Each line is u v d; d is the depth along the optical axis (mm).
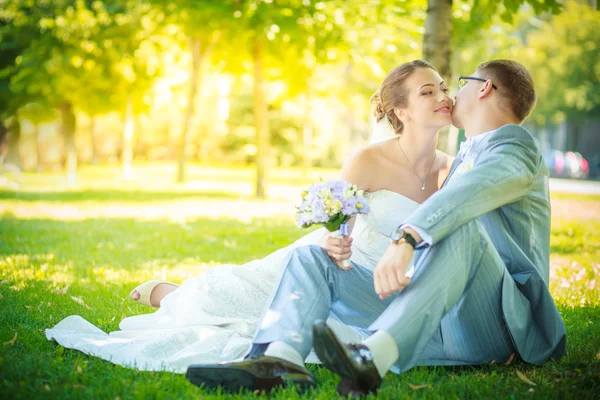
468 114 3373
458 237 2781
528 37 36375
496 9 8117
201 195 16891
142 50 17328
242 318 3492
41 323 4020
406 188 3521
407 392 2820
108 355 3271
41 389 2760
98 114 20875
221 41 15531
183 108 26531
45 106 21422
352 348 2611
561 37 35969
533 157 3049
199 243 8453
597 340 3844
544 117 38969
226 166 38875
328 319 3166
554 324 3152
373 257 3471
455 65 19109
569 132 49531
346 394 2645
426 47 7520
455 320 3090
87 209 12805
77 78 17547
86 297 4973
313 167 38250
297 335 2729
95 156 38562
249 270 3617
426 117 3404
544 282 3146
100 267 6484
